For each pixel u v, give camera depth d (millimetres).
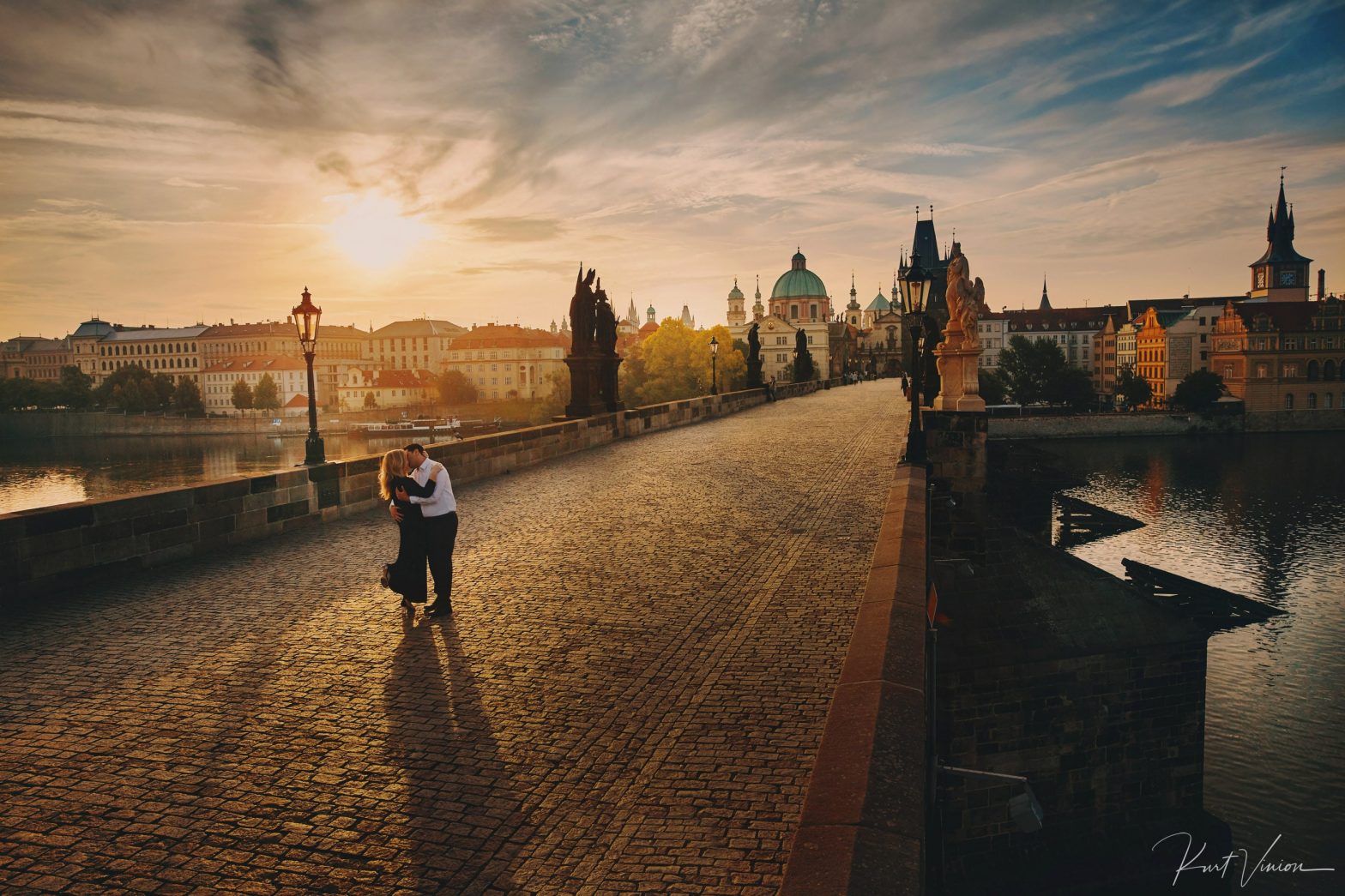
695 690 7492
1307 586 49125
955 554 20672
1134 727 20812
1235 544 59344
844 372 170125
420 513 9898
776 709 7059
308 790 5910
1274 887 22812
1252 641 40188
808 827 4312
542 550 13242
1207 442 116125
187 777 6117
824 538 13367
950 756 19938
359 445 148250
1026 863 19734
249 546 14320
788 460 23688
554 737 6648
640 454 26797
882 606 7988
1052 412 137375
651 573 11570
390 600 10773
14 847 5238
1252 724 31656
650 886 4781
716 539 13531
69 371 176125
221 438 157500
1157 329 158500
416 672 8117
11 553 10820
